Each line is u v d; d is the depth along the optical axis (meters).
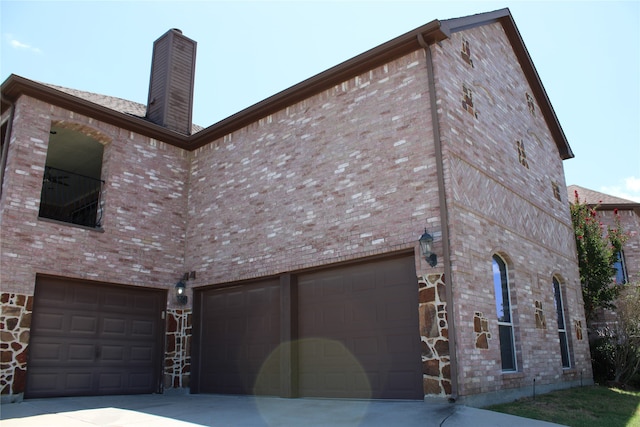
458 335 7.80
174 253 12.80
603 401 9.56
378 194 9.34
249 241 11.52
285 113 11.58
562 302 12.87
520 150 12.21
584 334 13.32
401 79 9.59
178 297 12.42
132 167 12.43
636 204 18.83
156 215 12.64
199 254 12.63
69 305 10.78
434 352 7.95
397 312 8.87
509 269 10.23
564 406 8.66
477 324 8.30
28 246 10.19
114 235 11.68
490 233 9.54
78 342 10.77
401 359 8.64
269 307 11.05
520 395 9.20
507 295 10.11
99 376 10.95
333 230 9.89
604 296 14.78
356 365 9.22
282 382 10.07
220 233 12.27
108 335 11.30
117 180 12.05
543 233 12.38
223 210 12.38
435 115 8.88
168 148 13.34
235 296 11.84
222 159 12.82
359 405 8.12
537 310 10.89
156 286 12.21
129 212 12.11
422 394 8.23
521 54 13.35
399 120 9.41
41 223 10.49
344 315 9.62
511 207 10.85
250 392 10.95
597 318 16.27
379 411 7.36
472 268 8.56
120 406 9.05
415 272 8.74
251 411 8.13
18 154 10.43
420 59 9.42
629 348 13.11
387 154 9.41
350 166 9.96
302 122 11.14
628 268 18.61
